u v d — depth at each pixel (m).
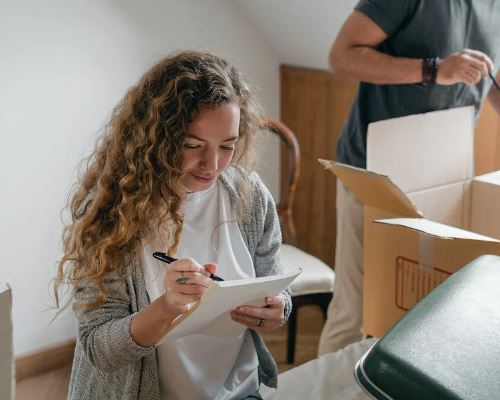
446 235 1.41
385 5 1.82
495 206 1.86
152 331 1.12
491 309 1.07
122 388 1.24
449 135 1.82
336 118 2.79
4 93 2.26
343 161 2.12
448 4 1.83
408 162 1.77
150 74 1.21
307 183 2.99
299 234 3.07
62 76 2.35
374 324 1.83
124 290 1.22
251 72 2.85
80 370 1.26
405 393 0.90
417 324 1.01
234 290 1.05
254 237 1.35
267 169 2.99
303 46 2.72
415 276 1.67
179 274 1.09
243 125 1.29
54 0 2.28
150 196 1.17
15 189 2.35
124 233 1.17
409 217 1.64
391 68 1.82
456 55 1.75
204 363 1.31
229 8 2.71
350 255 2.06
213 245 1.31
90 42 2.38
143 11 2.48
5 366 0.86
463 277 1.17
